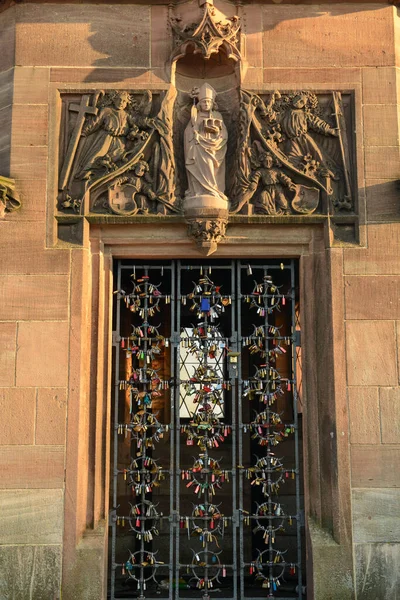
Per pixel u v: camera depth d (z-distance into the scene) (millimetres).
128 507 8406
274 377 6691
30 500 6070
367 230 6480
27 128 6621
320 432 6340
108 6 6812
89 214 6488
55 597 5941
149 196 6547
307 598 6246
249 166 6590
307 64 6742
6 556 5996
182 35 6656
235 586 6441
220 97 6867
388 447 6164
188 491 8672
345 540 6035
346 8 6848
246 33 6777
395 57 6781
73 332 6305
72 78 6703
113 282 6840
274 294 6992
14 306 6348
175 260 6816
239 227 6594
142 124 6637
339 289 6391
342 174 6605
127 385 6688
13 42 6781
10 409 6195
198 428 6688
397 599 5953
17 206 6473
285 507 8570
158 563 6480
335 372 6258
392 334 6332
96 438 6328
